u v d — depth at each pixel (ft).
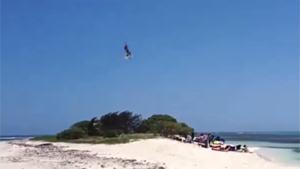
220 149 212.23
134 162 132.16
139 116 294.87
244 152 209.56
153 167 120.88
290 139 479.00
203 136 244.22
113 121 282.15
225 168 136.36
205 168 131.75
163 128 286.87
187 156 160.76
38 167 112.57
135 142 206.80
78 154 156.66
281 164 163.22
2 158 136.36
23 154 154.30
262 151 241.14
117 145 201.36
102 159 138.51
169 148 178.91
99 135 266.36
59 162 125.49
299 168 148.77
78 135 261.03
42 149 183.62
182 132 288.30
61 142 239.71
